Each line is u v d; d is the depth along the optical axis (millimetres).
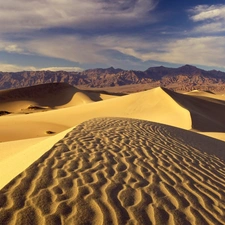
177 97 43281
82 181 4633
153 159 6574
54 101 107000
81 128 9805
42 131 31297
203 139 12219
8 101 101000
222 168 7043
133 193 4430
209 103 46750
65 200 3906
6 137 26766
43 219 3406
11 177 4879
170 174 5645
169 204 4207
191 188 5027
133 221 3605
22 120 41406
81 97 106375
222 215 4102
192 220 3830
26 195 3904
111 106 43250
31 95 107500
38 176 4582
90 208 3785
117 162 5953
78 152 6344
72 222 3420
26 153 8297
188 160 7074
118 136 8727
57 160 5578
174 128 13570
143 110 39250
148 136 9422
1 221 3266
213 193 4938
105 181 4781
